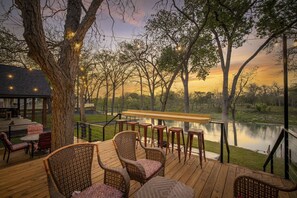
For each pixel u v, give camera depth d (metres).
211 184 3.00
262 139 20.73
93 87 33.00
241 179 1.88
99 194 1.83
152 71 24.58
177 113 4.99
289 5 9.13
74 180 1.92
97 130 14.94
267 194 1.73
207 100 29.58
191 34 14.43
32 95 13.79
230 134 22.95
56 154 1.78
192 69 19.94
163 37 15.02
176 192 1.72
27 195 2.56
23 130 12.04
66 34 3.81
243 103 27.94
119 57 23.33
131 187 2.85
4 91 12.81
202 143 4.07
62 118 3.58
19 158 6.42
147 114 5.22
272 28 10.05
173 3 8.16
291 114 12.45
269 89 22.97
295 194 2.70
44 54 2.89
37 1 2.60
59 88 3.47
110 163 3.87
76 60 3.79
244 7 9.61
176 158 4.29
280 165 7.98
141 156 4.41
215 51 15.98
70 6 4.06
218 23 10.76
